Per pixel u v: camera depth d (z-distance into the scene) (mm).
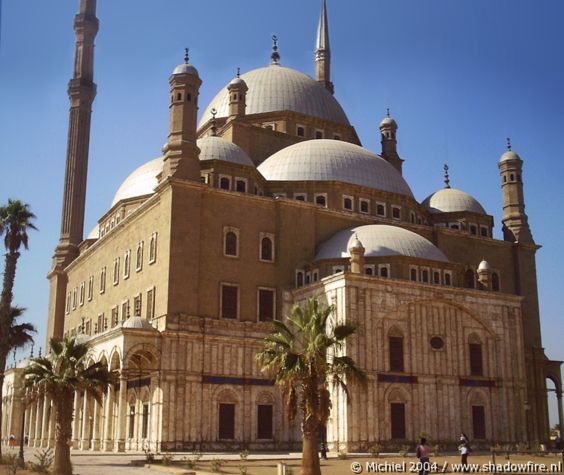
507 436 59969
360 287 55562
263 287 60875
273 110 81312
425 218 78562
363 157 74000
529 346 74500
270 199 63156
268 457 47812
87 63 98750
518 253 77188
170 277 56344
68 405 36031
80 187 94125
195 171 59938
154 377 54125
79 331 80188
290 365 32625
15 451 62188
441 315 59406
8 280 51812
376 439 53125
